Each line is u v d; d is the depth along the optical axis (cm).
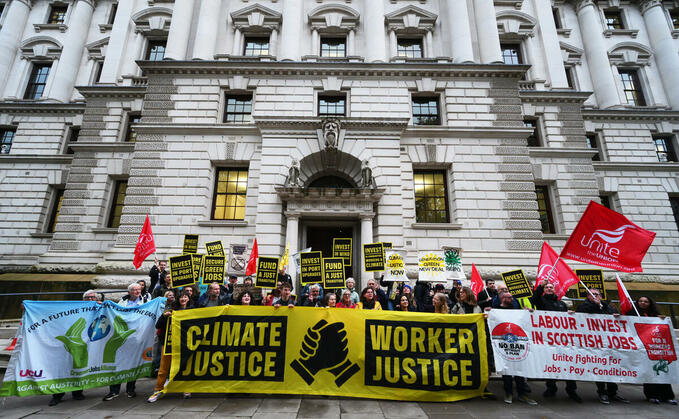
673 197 2134
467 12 1958
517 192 1575
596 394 666
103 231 1744
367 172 1459
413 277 1434
